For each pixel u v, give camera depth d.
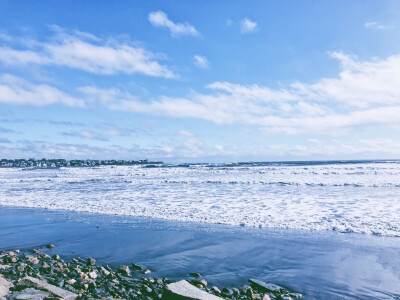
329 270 6.55
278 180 30.95
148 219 12.23
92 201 17.36
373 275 6.20
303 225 10.66
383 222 10.72
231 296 5.33
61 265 6.88
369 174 37.50
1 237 9.86
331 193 19.86
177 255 7.74
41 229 10.81
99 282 5.87
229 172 48.75
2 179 41.19
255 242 8.74
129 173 52.62
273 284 5.87
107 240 9.25
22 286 4.77
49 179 39.66
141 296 5.22
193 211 13.60
